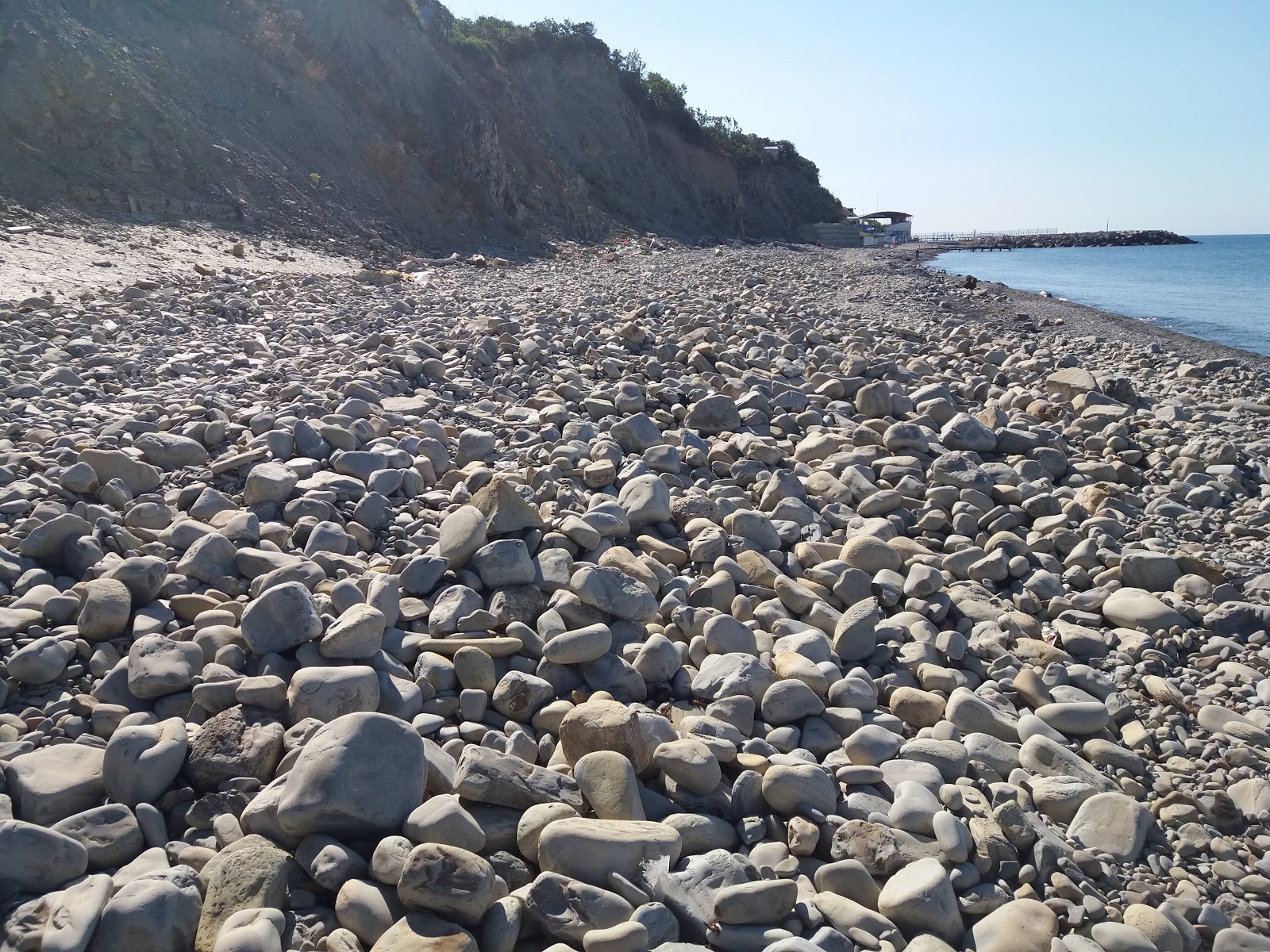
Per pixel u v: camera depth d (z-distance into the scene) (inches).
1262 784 137.9
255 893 98.5
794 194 2608.3
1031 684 162.2
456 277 679.1
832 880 111.7
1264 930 113.7
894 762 134.3
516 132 1249.4
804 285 676.1
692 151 1937.7
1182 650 183.9
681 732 139.1
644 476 218.2
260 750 119.9
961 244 3545.8
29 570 163.8
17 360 284.4
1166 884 121.0
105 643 145.6
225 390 278.1
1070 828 128.6
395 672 143.3
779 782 122.9
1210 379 429.7
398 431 253.4
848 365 362.3
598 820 110.9
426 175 970.1
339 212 796.0
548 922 99.5
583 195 1327.5
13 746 120.4
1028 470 268.2
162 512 191.2
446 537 181.5
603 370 338.3
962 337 481.7
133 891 94.3
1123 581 208.7
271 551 174.1
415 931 94.4
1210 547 230.2
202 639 142.6
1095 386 359.6
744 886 102.8
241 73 812.0
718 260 925.8
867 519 230.5
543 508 207.3
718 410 291.4
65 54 632.4
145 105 670.5
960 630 187.2
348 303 467.2
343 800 105.1
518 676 142.6
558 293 558.3
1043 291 1107.9
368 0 1026.1
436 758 121.6
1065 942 106.1
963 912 111.8
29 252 463.8
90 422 239.5
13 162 554.6
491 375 329.4
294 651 143.6
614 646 163.0
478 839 106.3
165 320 364.2
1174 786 141.0
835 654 169.3
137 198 614.9
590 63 1696.6
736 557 201.9
